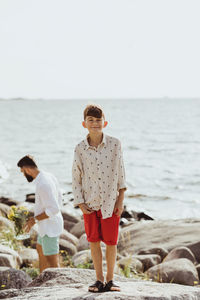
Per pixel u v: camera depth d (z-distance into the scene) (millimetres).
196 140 36656
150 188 16797
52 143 35812
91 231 3203
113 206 3145
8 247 6359
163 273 5855
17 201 14055
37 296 2971
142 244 7816
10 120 74688
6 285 4406
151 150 30031
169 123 61250
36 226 7742
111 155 3178
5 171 21031
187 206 13891
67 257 6984
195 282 5543
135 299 2678
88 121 3156
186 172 20375
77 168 3211
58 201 4828
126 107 155750
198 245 7355
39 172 4688
